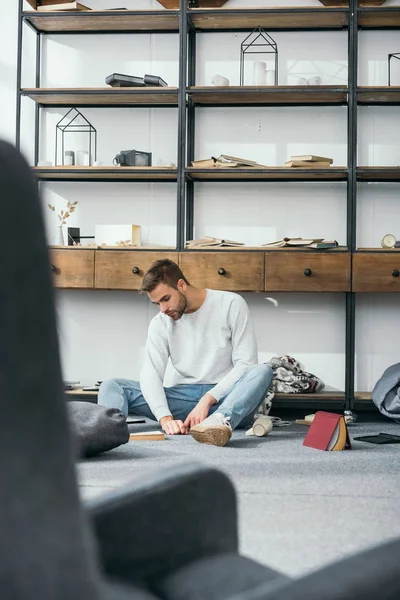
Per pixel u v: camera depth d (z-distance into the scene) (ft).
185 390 12.23
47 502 1.54
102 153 16.81
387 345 16.17
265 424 11.95
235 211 16.47
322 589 1.73
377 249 14.89
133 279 15.20
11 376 1.51
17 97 15.80
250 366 11.73
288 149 16.46
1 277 1.49
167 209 16.66
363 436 12.29
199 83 16.60
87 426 9.41
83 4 16.69
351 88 15.33
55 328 1.56
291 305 16.29
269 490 7.48
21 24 15.80
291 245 15.05
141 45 16.79
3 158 1.51
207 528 2.77
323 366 16.22
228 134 16.52
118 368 16.66
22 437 1.52
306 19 15.79
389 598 1.77
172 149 16.71
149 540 2.63
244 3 16.43
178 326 12.22
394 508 6.73
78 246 15.31
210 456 9.67
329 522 6.20
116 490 2.65
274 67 16.43
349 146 15.42
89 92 15.71
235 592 2.42
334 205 16.30
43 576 1.53
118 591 2.33
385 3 16.05
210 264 14.94
